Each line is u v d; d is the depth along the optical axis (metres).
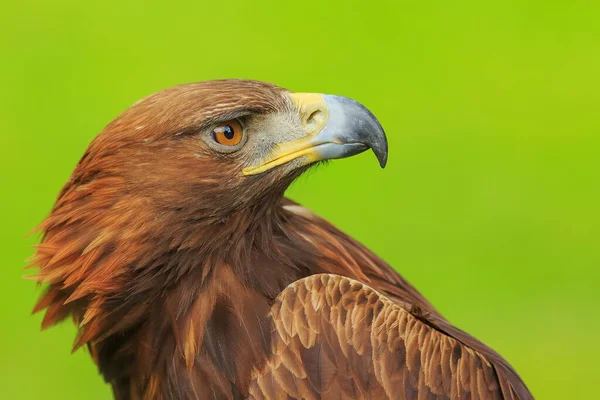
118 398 7.37
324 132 6.97
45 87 17.55
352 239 7.57
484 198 15.55
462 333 7.42
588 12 19.50
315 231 7.32
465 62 18.56
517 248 14.82
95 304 6.73
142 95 17.59
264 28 19.20
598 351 13.25
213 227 6.81
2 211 15.42
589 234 15.09
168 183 6.68
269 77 18.20
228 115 6.74
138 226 6.67
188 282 6.83
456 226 15.16
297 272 7.06
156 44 18.69
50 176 16.02
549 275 14.48
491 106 17.48
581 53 18.67
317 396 6.60
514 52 18.70
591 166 16.25
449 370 6.80
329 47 18.84
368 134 7.00
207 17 19.28
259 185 6.89
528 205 15.45
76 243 6.71
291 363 6.62
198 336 6.77
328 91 17.86
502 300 14.21
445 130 16.97
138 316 6.86
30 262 6.82
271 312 6.74
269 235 7.04
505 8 19.61
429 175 15.91
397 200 15.52
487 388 6.94
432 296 14.49
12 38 18.73
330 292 6.72
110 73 18.08
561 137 16.73
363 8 19.61
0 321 13.86
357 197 15.50
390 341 6.68
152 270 6.75
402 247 14.93
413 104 17.47
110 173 6.71
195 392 6.78
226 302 6.80
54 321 6.96
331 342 6.62
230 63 18.44
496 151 16.50
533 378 13.21
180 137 6.70
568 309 13.91
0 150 16.31
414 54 18.69
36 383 13.13
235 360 6.71
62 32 18.91
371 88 17.92
